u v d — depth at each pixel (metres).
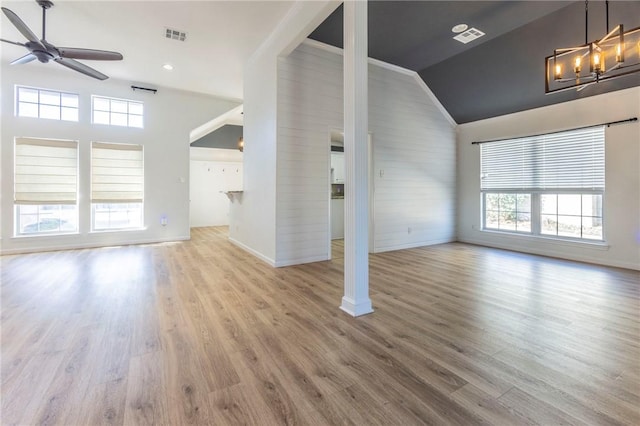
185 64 5.15
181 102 6.39
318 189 4.52
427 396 1.56
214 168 9.77
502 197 5.67
